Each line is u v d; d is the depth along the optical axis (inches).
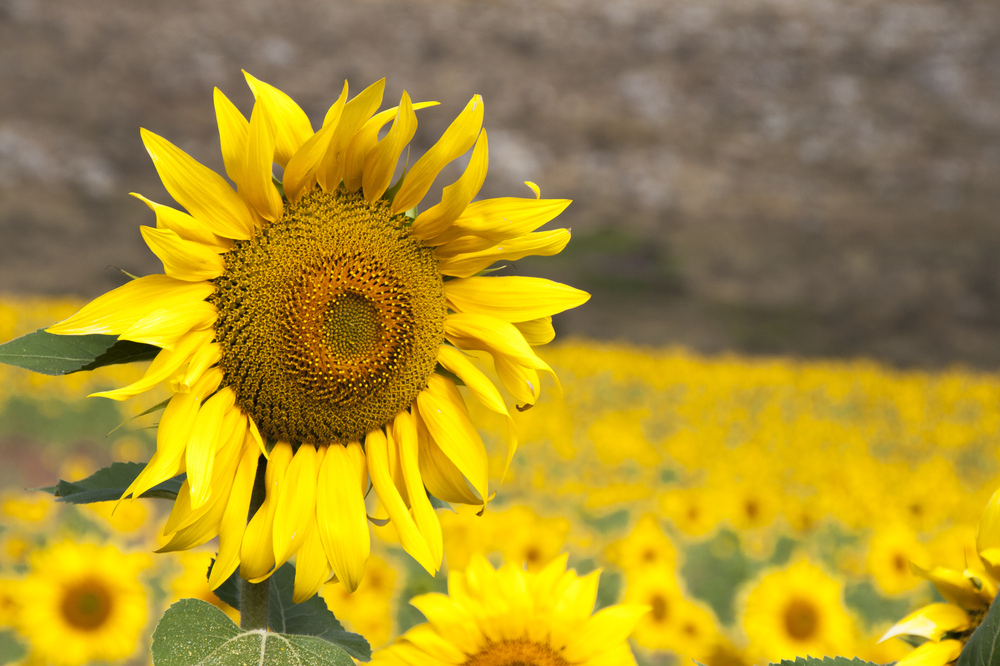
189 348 53.9
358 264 55.3
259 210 54.8
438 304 56.1
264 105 53.8
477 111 55.3
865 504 171.8
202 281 54.4
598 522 184.5
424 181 55.6
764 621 96.2
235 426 54.5
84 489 54.5
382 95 54.8
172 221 53.8
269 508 54.5
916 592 139.3
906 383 406.0
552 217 55.9
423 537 55.1
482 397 55.6
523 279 56.3
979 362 1013.8
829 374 425.7
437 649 55.0
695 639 97.6
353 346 55.3
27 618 81.5
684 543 169.3
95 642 83.0
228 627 52.2
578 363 409.7
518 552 109.4
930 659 54.8
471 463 55.7
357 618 93.8
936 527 169.6
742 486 173.5
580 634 55.1
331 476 55.0
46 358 53.0
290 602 56.0
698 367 424.8
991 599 55.1
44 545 119.4
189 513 53.7
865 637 123.3
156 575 119.6
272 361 54.6
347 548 54.6
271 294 54.7
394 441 55.7
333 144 55.0
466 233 55.9
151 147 53.9
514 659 54.8
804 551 159.9
